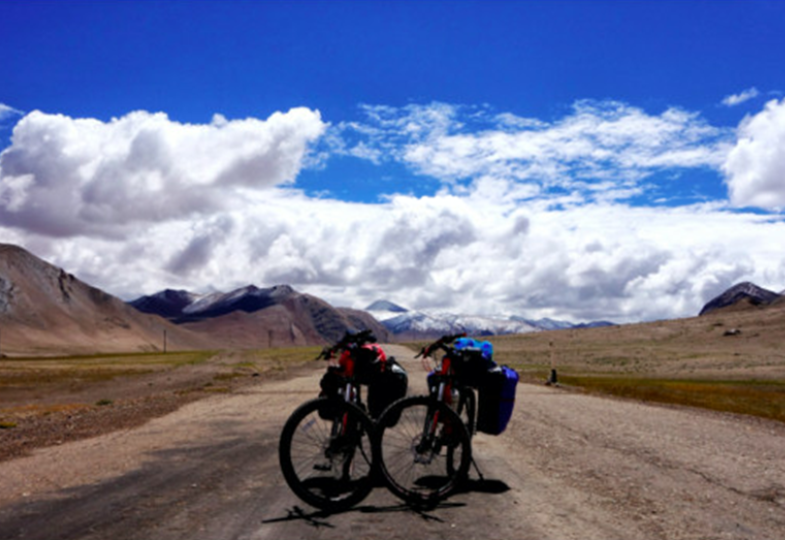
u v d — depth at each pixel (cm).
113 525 517
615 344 13400
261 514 547
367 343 616
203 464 788
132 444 966
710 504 614
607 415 1445
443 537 486
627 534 507
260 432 1088
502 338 15712
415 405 596
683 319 17650
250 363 7019
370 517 538
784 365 7469
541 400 1836
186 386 3412
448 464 618
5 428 1296
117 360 11594
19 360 14775
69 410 1777
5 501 610
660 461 837
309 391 2170
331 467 576
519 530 507
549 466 782
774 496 656
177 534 491
